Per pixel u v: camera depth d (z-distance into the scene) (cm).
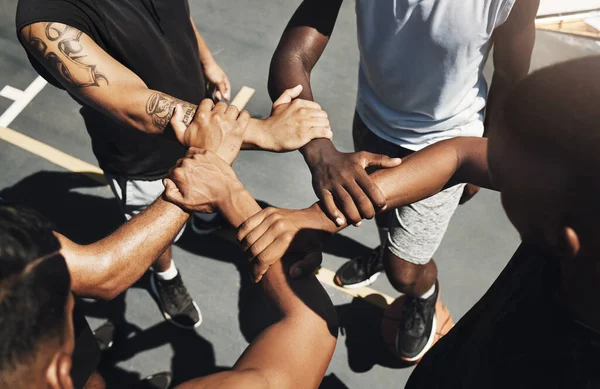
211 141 212
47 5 219
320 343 167
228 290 416
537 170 91
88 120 279
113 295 179
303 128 216
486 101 283
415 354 374
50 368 133
